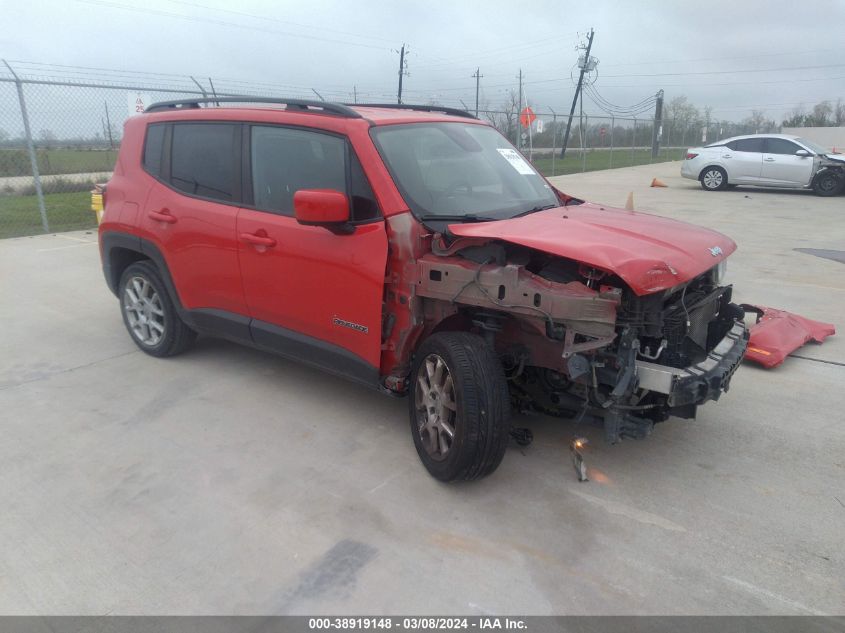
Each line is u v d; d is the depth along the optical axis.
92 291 7.21
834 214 13.04
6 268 8.29
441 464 3.33
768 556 2.88
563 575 2.76
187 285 4.63
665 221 3.83
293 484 3.44
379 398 4.48
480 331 3.40
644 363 3.08
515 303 3.06
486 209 3.78
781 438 3.93
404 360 3.66
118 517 3.16
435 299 3.44
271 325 4.23
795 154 16.59
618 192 17.58
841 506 3.25
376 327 3.57
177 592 2.67
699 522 3.12
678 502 3.28
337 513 3.19
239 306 4.36
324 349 3.92
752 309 5.54
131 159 5.02
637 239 3.22
